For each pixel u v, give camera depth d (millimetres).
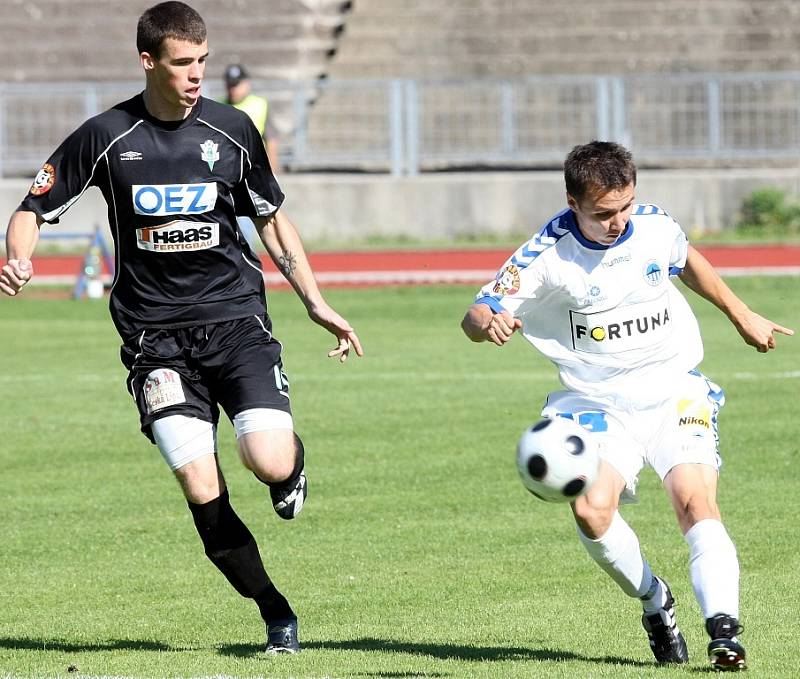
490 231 88812
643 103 91125
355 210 89250
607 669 17000
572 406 17875
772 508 26828
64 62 108250
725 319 56219
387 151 92625
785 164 93125
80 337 55250
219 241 18266
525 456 15891
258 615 21047
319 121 94812
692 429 17328
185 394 18156
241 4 109375
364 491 29281
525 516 27016
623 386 17672
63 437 35938
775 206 86875
